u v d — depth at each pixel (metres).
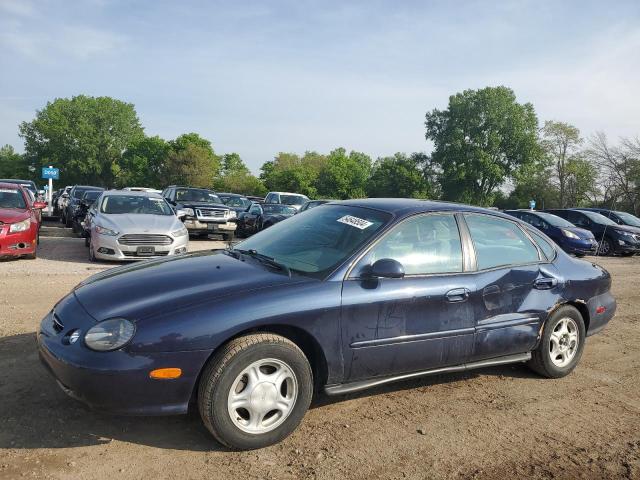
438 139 66.06
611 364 5.29
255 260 3.83
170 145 90.50
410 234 3.92
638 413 4.12
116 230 9.80
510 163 63.72
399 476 3.01
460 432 3.60
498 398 4.24
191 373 3.00
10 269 8.64
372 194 72.62
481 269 4.14
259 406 3.16
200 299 3.15
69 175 94.94
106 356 2.91
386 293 3.59
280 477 2.90
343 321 3.42
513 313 4.26
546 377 4.73
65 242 13.41
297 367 3.25
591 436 3.67
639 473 3.21
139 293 3.27
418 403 4.05
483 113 62.25
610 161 40.91
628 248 17.42
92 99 97.25
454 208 4.28
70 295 3.56
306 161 89.88
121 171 95.31
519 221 4.65
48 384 3.88
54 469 2.83
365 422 3.66
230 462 3.03
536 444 3.51
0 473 2.75
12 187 10.59
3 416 3.37
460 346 3.96
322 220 4.23
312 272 3.56
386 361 3.63
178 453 3.09
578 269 4.84
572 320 4.74
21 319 5.51
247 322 3.11
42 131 93.75
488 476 3.08
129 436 3.25
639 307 8.27
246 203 21.12
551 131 53.97
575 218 18.98
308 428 3.51
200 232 15.43
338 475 2.96
